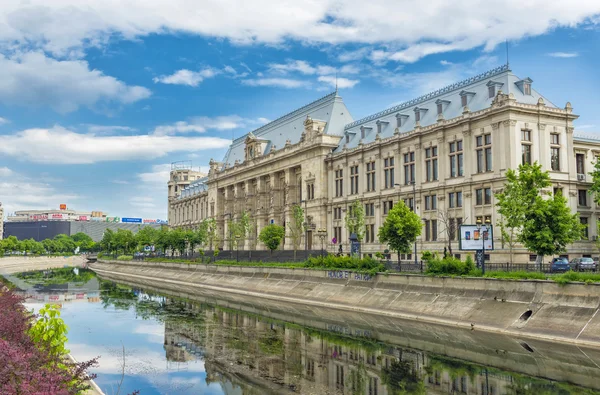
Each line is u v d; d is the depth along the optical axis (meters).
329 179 103.81
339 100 113.94
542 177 52.81
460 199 74.06
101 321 56.91
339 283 67.25
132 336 48.12
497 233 66.88
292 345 43.12
